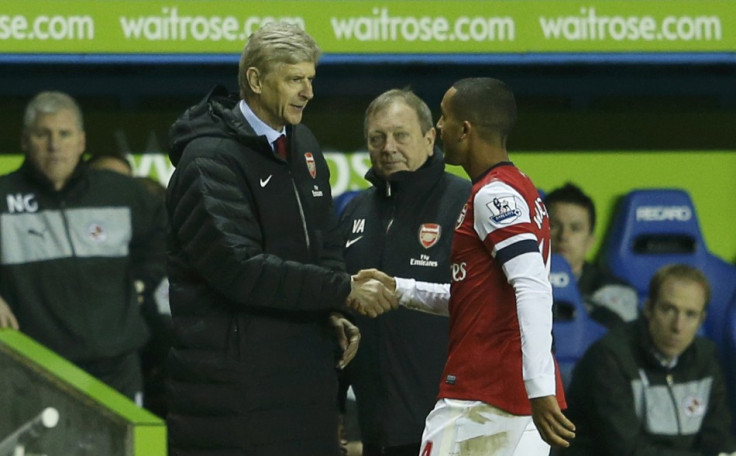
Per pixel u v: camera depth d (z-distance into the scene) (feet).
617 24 74.79
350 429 66.28
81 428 47.39
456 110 44.62
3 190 69.92
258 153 44.50
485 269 43.34
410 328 53.21
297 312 45.27
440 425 44.04
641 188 82.69
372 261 54.29
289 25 45.03
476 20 73.41
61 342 69.46
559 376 43.86
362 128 80.07
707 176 83.25
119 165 74.38
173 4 70.64
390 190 54.44
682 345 70.95
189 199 43.68
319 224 46.57
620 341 71.00
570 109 82.84
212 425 44.73
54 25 69.36
